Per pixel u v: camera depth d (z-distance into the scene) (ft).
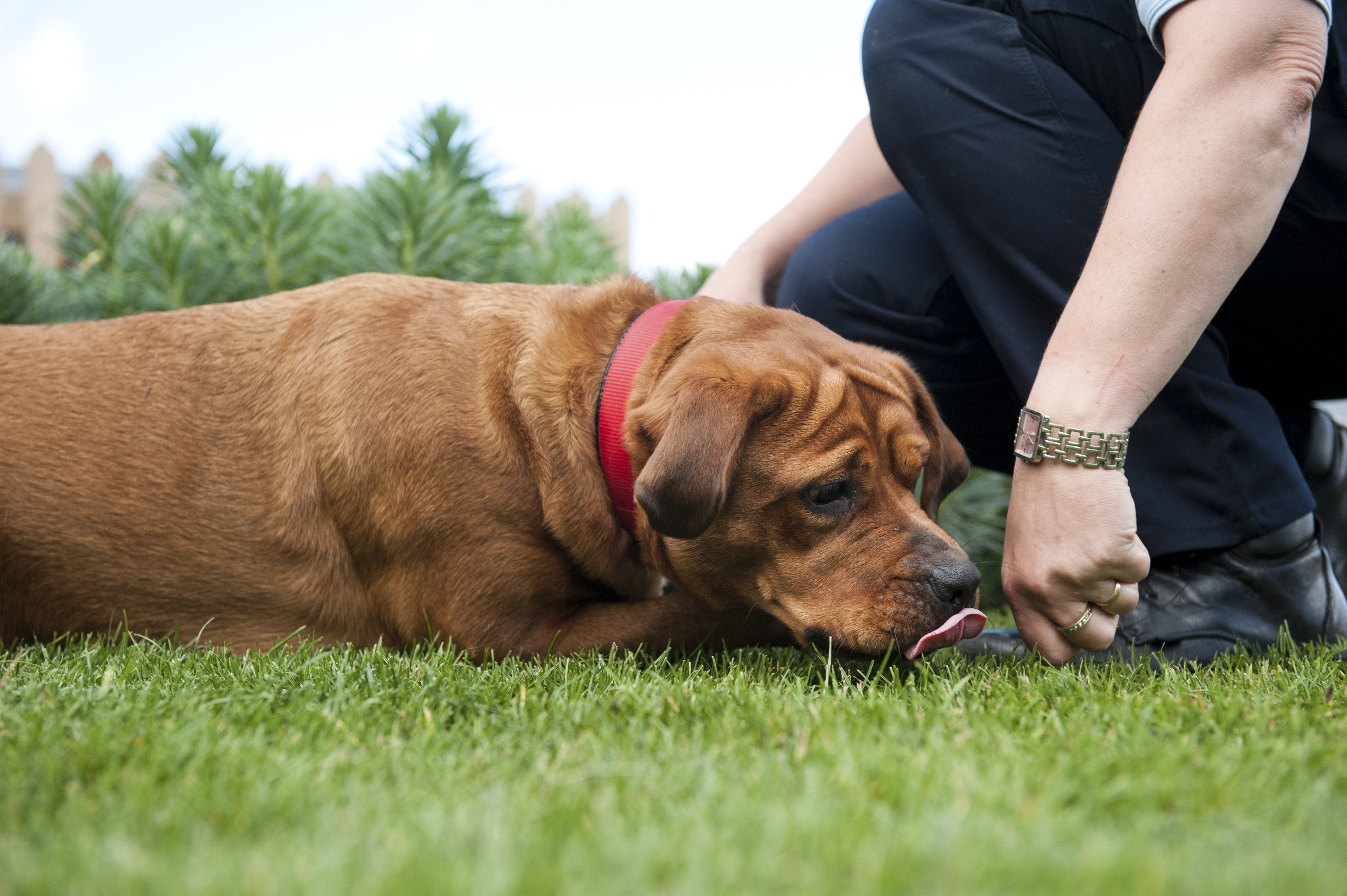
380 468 7.82
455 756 4.85
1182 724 5.41
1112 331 6.66
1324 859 3.41
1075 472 6.78
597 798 4.07
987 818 3.73
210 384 8.42
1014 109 8.00
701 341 7.64
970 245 8.37
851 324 9.73
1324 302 8.75
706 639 7.82
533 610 7.82
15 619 8.34
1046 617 7.23
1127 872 3.23
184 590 8.30
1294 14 6.38
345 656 6.73
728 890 3.13
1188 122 6.51
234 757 4.60
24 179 26.16
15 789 4.18
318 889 3.09
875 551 7.06
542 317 8.13
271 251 16.70
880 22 8.52
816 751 4.70
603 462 7.68
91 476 8.23
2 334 8.66
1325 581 8.12
